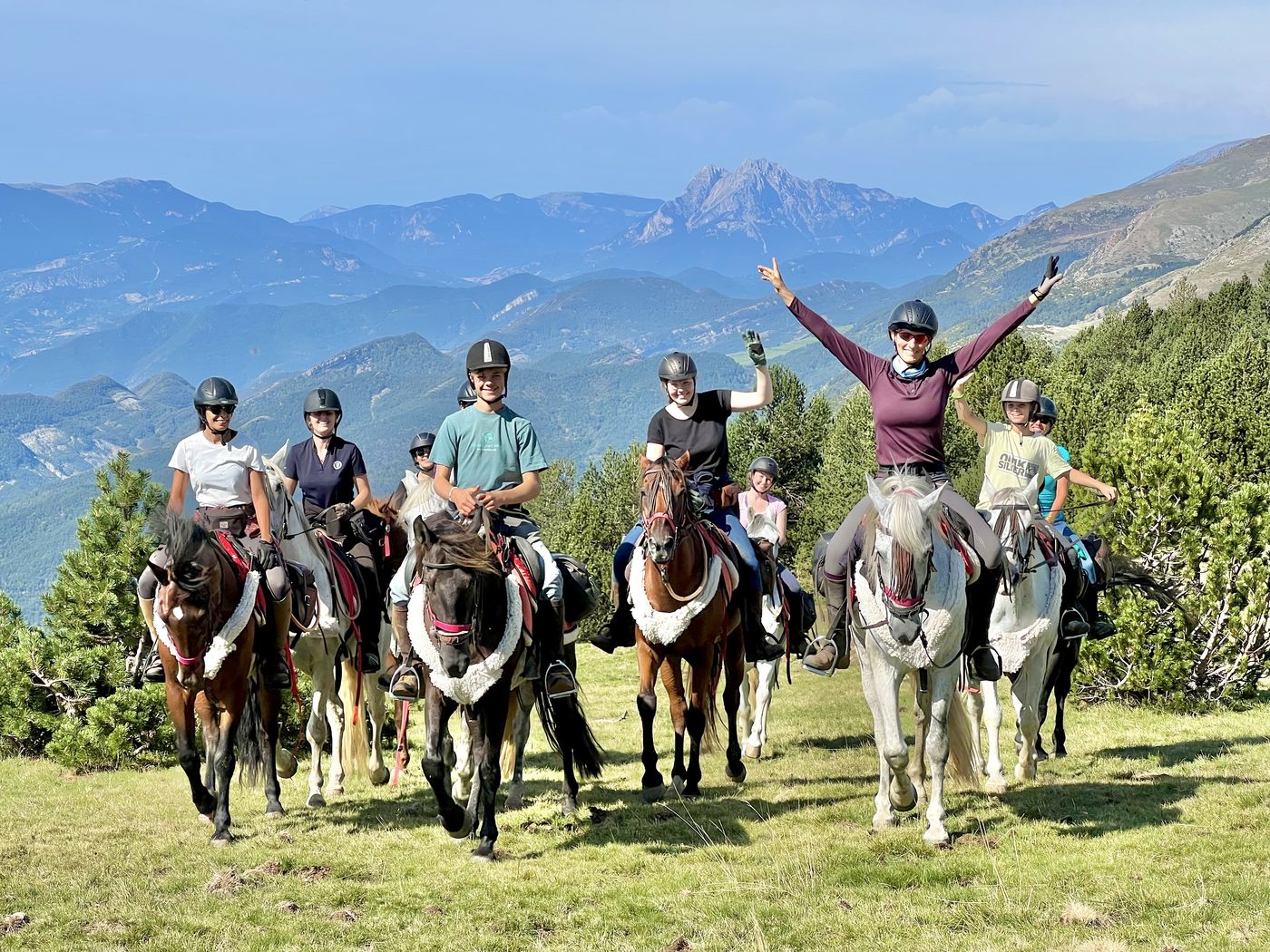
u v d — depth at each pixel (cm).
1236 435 3562
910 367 872
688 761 1313
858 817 943
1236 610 1644
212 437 981
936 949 638
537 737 1569
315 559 1090
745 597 1067
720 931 684
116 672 1559
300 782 1260
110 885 812
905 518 784
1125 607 1655
